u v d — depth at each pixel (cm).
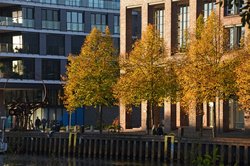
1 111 7831
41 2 7894
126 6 6794
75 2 8175
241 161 4269
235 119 5647
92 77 5778
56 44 8019
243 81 4384
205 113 5925
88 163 4709
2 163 4775
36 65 7825
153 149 4809
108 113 8131
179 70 5003
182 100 4934
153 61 5375
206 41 4841
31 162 4847
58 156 5462
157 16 6600
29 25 7800
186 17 6266
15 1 7700
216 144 4378
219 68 4728
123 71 5778
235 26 5581
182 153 4631
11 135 5950
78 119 8038
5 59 7869
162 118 6688
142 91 5288
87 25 8256
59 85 7975
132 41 7156
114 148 5109
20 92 7994
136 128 6681
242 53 4691
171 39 6294
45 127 6750
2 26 7600
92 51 5838
